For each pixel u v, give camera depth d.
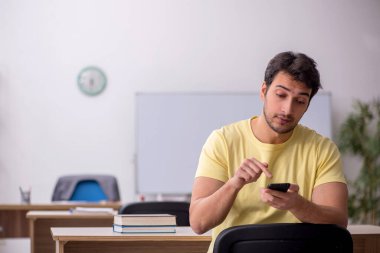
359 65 8.41
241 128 2.61
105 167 7.99
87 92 7.96
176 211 3.84
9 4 7.90
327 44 8.35
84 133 7.98
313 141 2.60
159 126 7.95
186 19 8.12
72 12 7.99
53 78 7.95
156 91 8.06
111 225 5.11
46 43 7.95
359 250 3.36
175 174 7.93
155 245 3.44
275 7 8.27
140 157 7.93
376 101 8.37
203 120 7.98
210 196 2.40
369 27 8.42
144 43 8.07
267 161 2.55
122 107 8.03
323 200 2.52
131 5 8.07
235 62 8.17
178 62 8.10
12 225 6.45
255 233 2.21
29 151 7.89
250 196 2.54
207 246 3.48
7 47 7.89
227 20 8.18
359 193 8.02
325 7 8.36
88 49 8.01
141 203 3.81
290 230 2.22
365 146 7.94
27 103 7.90
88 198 6.61
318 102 8.17
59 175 7.93
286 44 8.27
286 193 2.29
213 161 2.56
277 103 2.41
